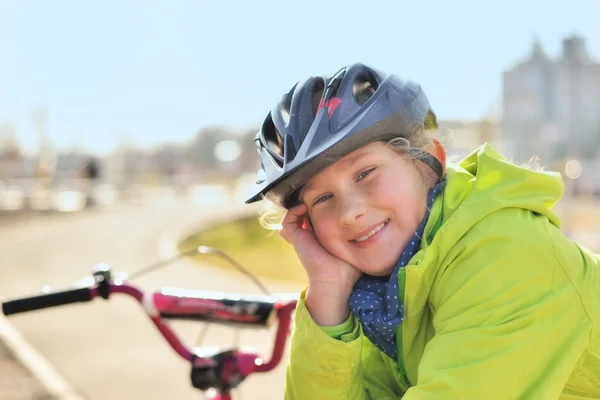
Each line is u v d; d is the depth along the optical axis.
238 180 50.34
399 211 1.87
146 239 14.24
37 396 4.25
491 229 1.74
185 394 4.35
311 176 1.86
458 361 1.65
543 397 1.65
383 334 1.87
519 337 1.65
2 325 6.23
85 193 26.38
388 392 2.09
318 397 1.85
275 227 2.16
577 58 29.91
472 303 1.70
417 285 1.80
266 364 2.12
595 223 14.23
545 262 1.71
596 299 1.75
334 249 1.91
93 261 10.53
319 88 1.96
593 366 1.81
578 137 29.97
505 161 1.88
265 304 2.14
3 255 11.30
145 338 5.71
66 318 6.48
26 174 38.84
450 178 1.92
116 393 4.36
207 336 5.69
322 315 1.87
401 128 1.90
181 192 41.69
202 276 8.75
